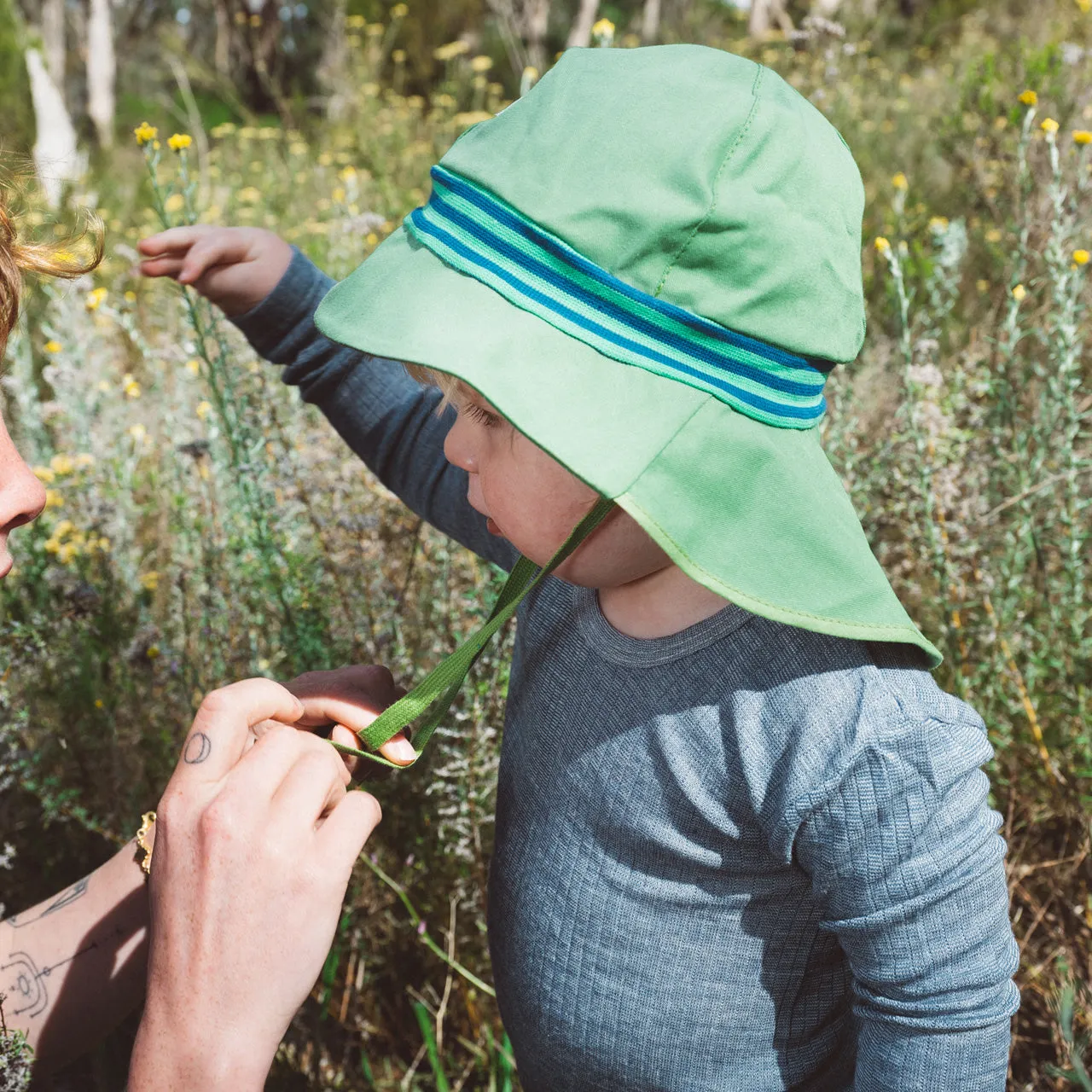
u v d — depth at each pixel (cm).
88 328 265
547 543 100
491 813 178
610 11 1530
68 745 192
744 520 92
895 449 222
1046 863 173
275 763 92
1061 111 336
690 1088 113
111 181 664
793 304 91
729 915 108
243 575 213
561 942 115
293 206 518
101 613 205
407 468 148
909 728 94
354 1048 187
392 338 91
